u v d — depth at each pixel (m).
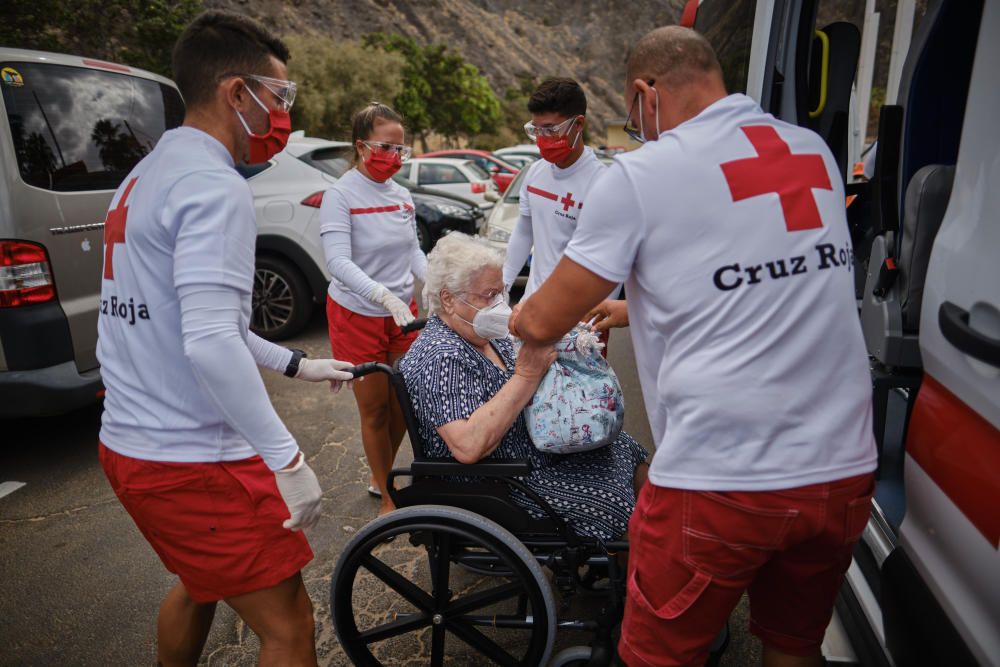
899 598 1.46
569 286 1.33
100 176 3.64
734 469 1.24
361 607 2.47
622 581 2.02
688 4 3.89
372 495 3.24
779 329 1.22
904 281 2.06
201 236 1.33
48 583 2.66
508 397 1.82
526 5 145.38
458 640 2.30
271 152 1.59
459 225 8.57
